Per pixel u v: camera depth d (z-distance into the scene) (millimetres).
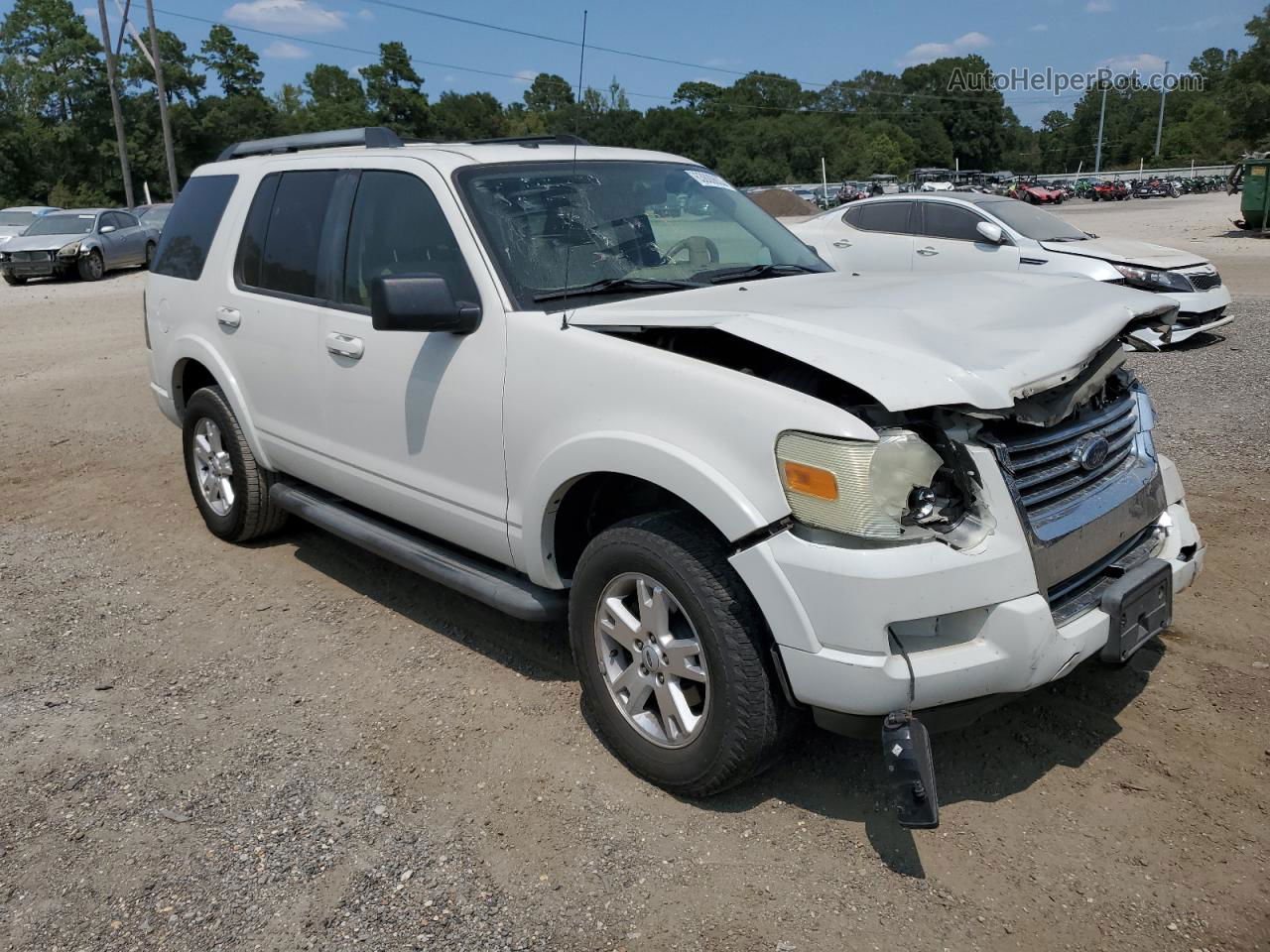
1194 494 5715
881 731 2822
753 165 84438
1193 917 2678
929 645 2801
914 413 2848
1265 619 4230
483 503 3727
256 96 83000
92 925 2775
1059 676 2910
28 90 70812
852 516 2703
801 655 2799
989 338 3012
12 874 2988
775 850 2998
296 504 4848
